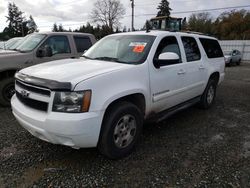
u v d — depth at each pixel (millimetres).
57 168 2996
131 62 3537
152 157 3299
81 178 2801
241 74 13500
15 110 3184
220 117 5086
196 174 2912
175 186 2680
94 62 3600
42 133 2791
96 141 2885
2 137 3844
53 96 2689
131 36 4125
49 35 6152
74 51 6547
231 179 2820
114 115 3014
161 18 9891
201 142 3811
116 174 2889
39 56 5812
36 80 2859
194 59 4777
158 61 3637
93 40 7152
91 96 2732
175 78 4074
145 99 3502
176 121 4777
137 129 3410
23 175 2838
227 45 29688
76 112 2668
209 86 5484
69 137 2682
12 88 5590
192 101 4980
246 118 5047
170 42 4156
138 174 2895
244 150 3566
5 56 5383
